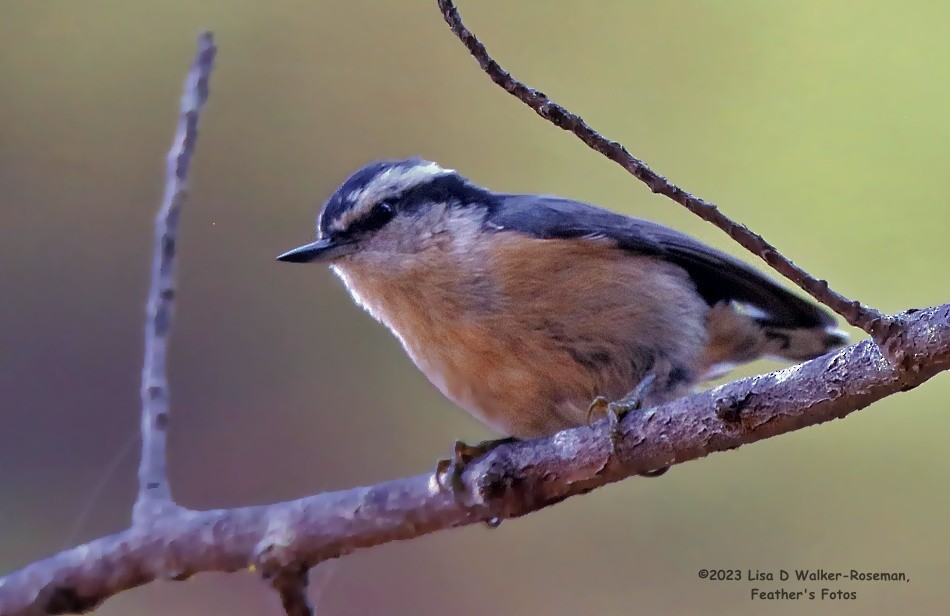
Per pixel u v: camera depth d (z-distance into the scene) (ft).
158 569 11.23
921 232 11.75
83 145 11.87
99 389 11.76
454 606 11.64
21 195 11.84
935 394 11.70
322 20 11.92
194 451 11.76
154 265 11.27
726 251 11.39
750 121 11.84
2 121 11.88
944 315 11.09
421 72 11.93
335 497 11.23
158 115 11.89
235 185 11.89
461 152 11.91
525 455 11.22
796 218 11.79
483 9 11.93
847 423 11.70
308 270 11.85
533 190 11.87
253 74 11.93
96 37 11.89
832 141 11.80
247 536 11.23
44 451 11.71
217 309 11.81
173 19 11.93
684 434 11.17
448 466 11.23
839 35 11.82
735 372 11.44
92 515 11.69
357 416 11.80
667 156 11.85
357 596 11.65
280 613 11.61
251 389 11.79
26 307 11.81
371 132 11.92
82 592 11.23
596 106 11.88
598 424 11.21
